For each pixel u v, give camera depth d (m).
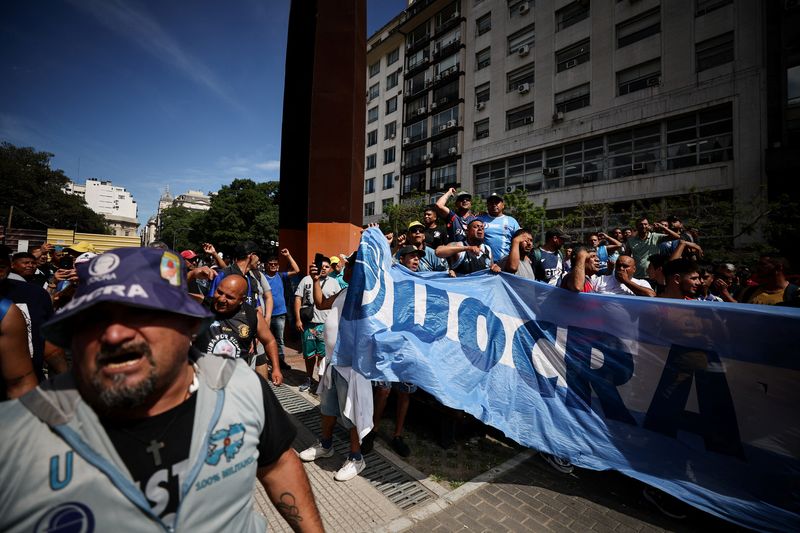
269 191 43.06
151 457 0.89
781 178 14.32
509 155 23.67
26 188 46.00
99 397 0.84
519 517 2.58
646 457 2.71
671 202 15.43
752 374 2.48
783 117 14.51
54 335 0.88
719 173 15.75
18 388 1.88
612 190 18.92
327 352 3.38
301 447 3.54
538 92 22.28
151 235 131.00
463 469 3.21
